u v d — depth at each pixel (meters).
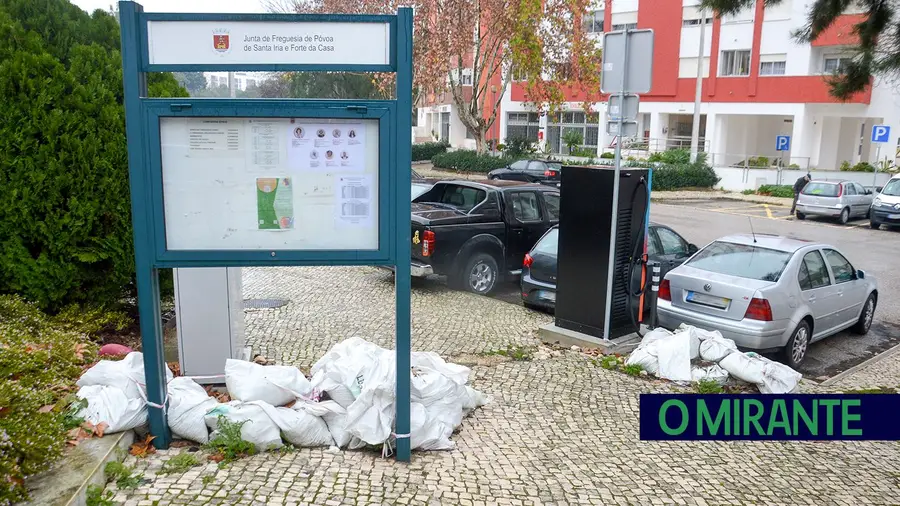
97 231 6.45
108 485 3.94
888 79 9.54
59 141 6.20
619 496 4.53
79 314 6.45
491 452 5.04
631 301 7.90
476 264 10.68
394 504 4.07
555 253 9.53
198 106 4.18
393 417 4.84
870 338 9.79
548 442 5.33
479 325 8.70
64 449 4.04
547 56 28.08
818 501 4.76
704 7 9.14
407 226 4.42
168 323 7.68
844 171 30.77
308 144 4.32
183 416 4.55
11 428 3.61
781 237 9.12
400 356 4.55
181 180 4.27
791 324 8.02
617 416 5.96
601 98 32.03
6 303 5.74
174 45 4.16
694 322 8.16
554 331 8.05
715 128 36.03
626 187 7.63
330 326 8.29
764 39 33.69
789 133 37.19
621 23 38.47
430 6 25.98
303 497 4.03
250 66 4.20
